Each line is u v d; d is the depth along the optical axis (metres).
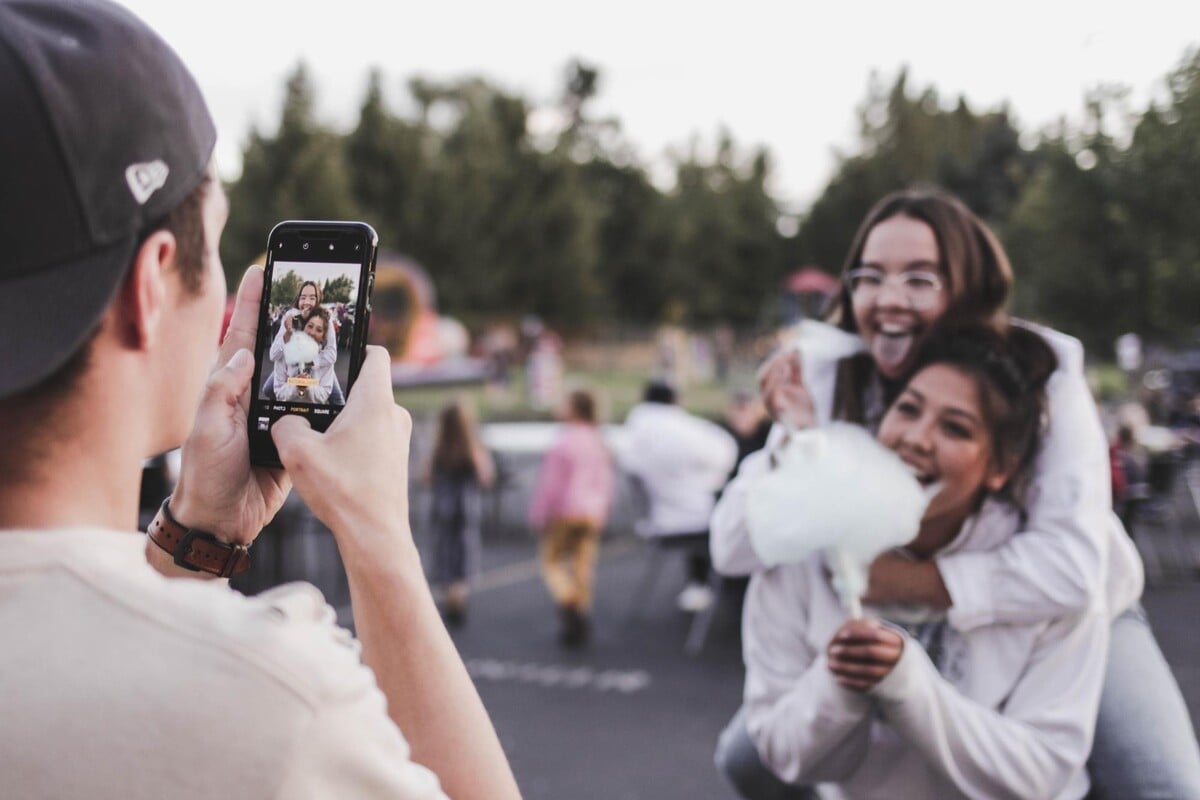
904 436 1.52
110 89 0.69
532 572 8.69
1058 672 1.49
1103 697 1.58
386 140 38.94
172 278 0.76
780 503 1.43
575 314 43.12
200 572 0.95
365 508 0.81
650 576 7.18
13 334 0.67
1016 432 1.50
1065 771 1.45
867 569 1.52
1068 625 1.50
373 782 0.68
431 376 23.69
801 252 46.59
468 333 39.34
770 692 1.63
